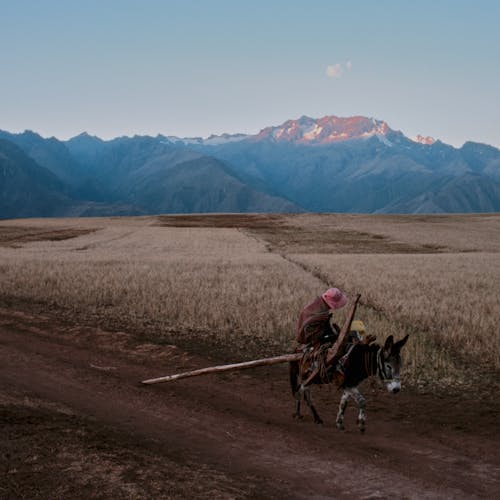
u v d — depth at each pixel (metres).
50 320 19.64
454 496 7.43
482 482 7.89
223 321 18.38
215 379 13.18
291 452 8.84
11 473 7.04
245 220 96.81
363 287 25.61
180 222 93.31
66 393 11.80
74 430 8.80
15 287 25.81
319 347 9.62
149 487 6.95
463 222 90.94
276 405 11.40
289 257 43.94
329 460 8.54
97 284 25.42
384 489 7.59
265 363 10.23
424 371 13.44
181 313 19.78
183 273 29.52
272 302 20.95
